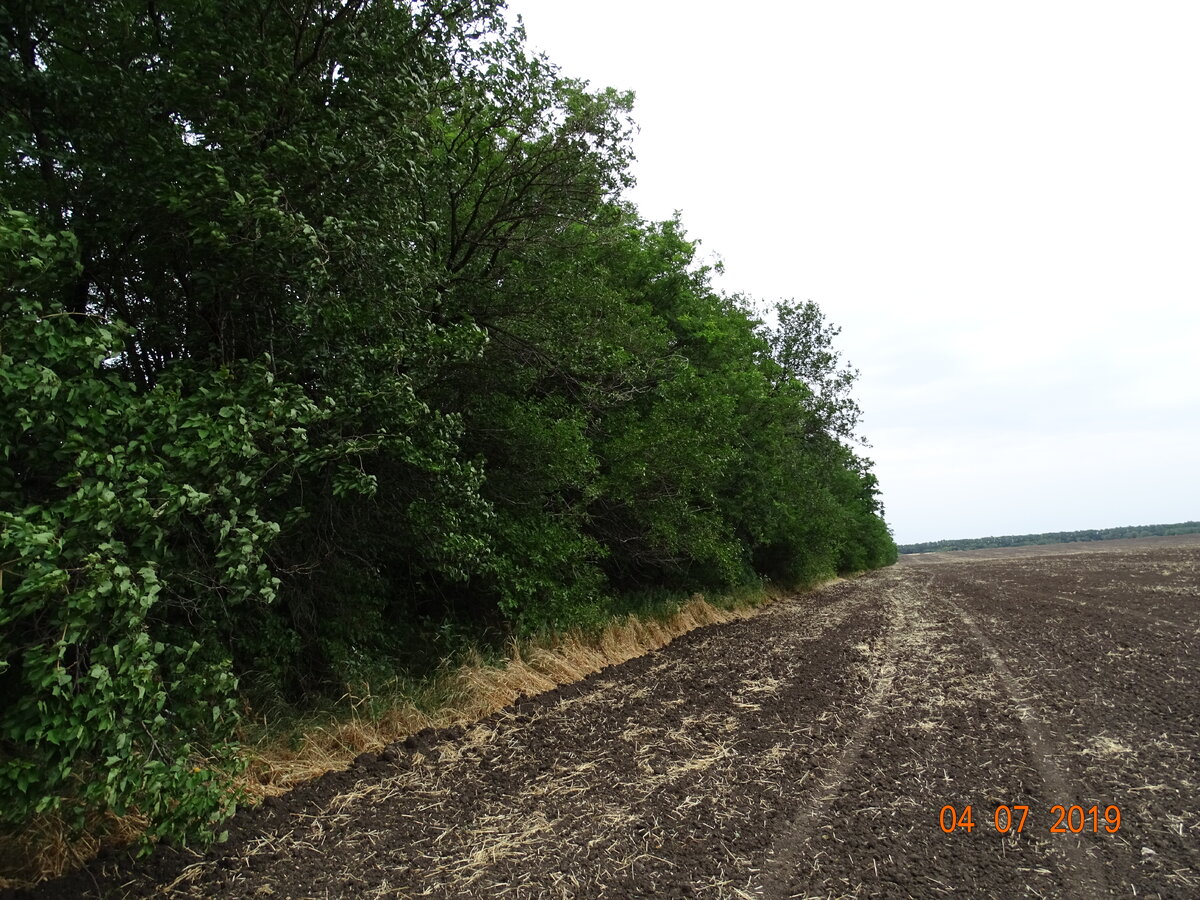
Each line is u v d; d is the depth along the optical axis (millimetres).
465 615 10945
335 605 8133
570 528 11438
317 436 6086
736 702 8875
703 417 14664
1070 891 3822
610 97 10406
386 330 6605
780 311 33562
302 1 5621
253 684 6902
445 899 3875
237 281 5477
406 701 7602
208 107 5309
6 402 3375
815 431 33188
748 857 4363
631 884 4039
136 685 3479
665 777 5965
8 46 5012
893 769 6008
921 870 4117
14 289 3445
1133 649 11484
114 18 5445
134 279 6023
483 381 10609
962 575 42031
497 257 11023
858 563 55156
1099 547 89625
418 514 7742
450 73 7375
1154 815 4816
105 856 4238
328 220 5238
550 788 5715
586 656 11305
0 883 3744
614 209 11719
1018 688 8984
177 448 4055
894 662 11500
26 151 4992
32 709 3299
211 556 5180
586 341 11492
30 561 3113
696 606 18156
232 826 4805
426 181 7070
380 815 5129
